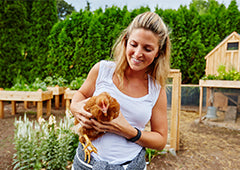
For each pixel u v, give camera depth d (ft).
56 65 21.29
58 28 20.63
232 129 14.58
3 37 20.17
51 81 19.04
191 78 22.13
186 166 9.12
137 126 3.34
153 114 3.58
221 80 14.89
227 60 16.96
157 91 3.49
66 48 20.34
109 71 3.39
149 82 3.48
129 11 21.48
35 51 21.43
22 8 20.79
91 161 3.13
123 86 3.30
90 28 19.57
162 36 2.96
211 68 17.92
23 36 21.25
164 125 3.59
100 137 3.19
